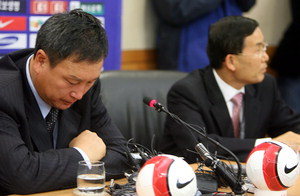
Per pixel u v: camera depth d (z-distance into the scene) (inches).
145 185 66.6
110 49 147.6
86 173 74.6
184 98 115.0
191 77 119.3
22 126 83.7
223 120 115.5
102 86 117.2
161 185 65.9
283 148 74.6
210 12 176.2
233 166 86.7
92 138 87.4
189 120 111.9
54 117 88.7
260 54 116.3
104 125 95.1
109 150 88.7
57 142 88.9
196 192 72.6
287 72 208.7
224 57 116.6
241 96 120.5
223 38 116.0
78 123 92.3
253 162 74.7
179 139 109.7
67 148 83.6
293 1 204.4
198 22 176.2
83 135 88.3
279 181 73.5
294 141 106.7
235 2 179.6
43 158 79.7
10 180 77.6
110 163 85.7
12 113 82.1
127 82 119.9
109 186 79.9
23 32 130.2
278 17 226.1
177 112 114.2
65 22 77.9
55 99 81.7
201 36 176.7
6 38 127.9
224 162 89.7
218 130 115.6
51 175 78.8
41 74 80.4
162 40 182.7
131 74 121.4
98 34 78.2
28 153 79.7
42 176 78.3
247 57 115.3
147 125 119.0
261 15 220.2
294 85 207.9
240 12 181.0
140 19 186.5
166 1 174.4
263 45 117.0
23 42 130.6
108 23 145.7
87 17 79.3
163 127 120.0
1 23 126.9
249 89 122.4
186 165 68.0
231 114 119.2
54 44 77.2
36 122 86.0
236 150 105.7
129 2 181.8
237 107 120.0
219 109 115.7
